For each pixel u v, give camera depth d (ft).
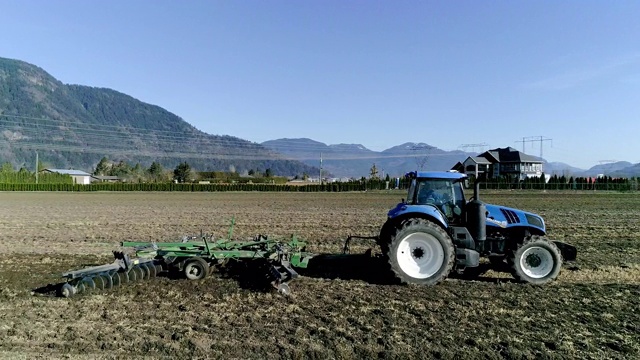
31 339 20.20
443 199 32.14
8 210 91.30
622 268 35.09
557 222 64.49
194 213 84.74
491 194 153.38
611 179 213.66
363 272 33.24
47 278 31.42
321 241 48.47
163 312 23.85
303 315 23.49
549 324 22.57
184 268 30.37
